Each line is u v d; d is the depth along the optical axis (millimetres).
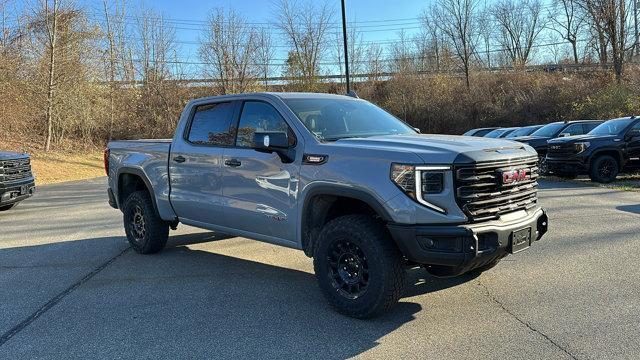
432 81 38562
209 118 5734
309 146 4531
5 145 25297
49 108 25750
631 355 3438
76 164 23812
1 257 6812
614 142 12828
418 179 3799
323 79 38281
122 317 4457
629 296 4539
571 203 9625
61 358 3676
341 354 3631
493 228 3887
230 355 3660
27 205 12477
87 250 7109
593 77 32688
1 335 4117
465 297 4707
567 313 4215
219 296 4973
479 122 35000
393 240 4047
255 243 7297
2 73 23656
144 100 37688
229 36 36188
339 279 4348
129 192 7105
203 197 5633
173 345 3852
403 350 3660
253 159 4992
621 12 27703
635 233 6898
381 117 5457
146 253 6691
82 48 28469
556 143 13578
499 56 55219
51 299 4980
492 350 3604
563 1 43969
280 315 4418
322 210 4547
